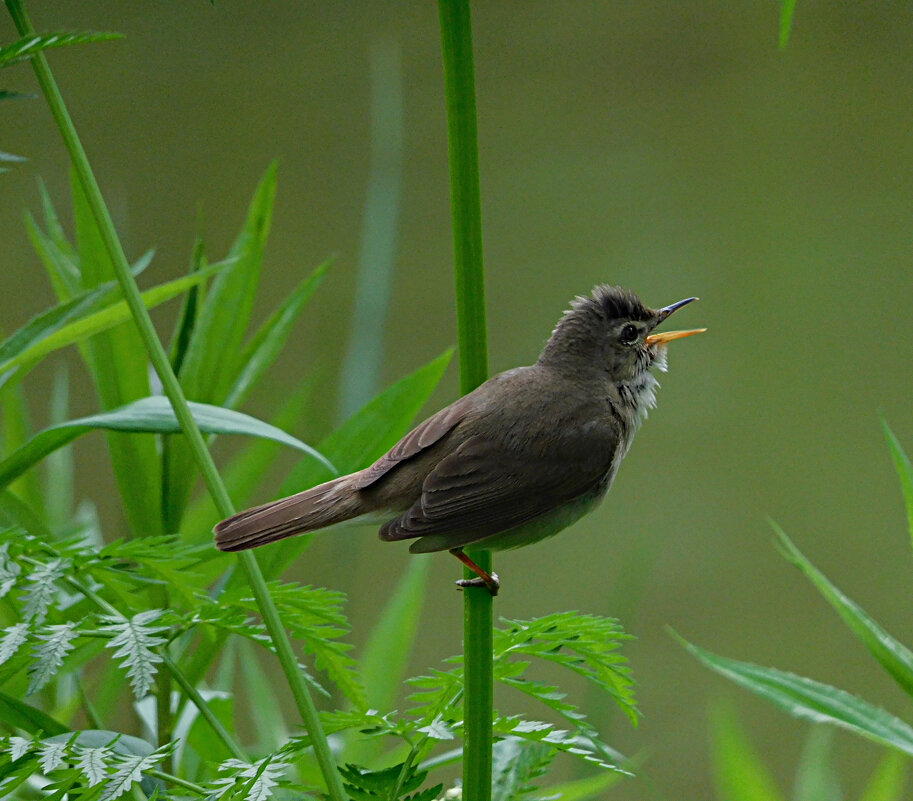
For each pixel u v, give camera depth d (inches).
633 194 693.3
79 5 805.9
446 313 631.8
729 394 602.9
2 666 148.8
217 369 236.1
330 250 656.4
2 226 661.9
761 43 789.9
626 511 556.4
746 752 244.8
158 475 228.7
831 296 617.0
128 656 147.6
